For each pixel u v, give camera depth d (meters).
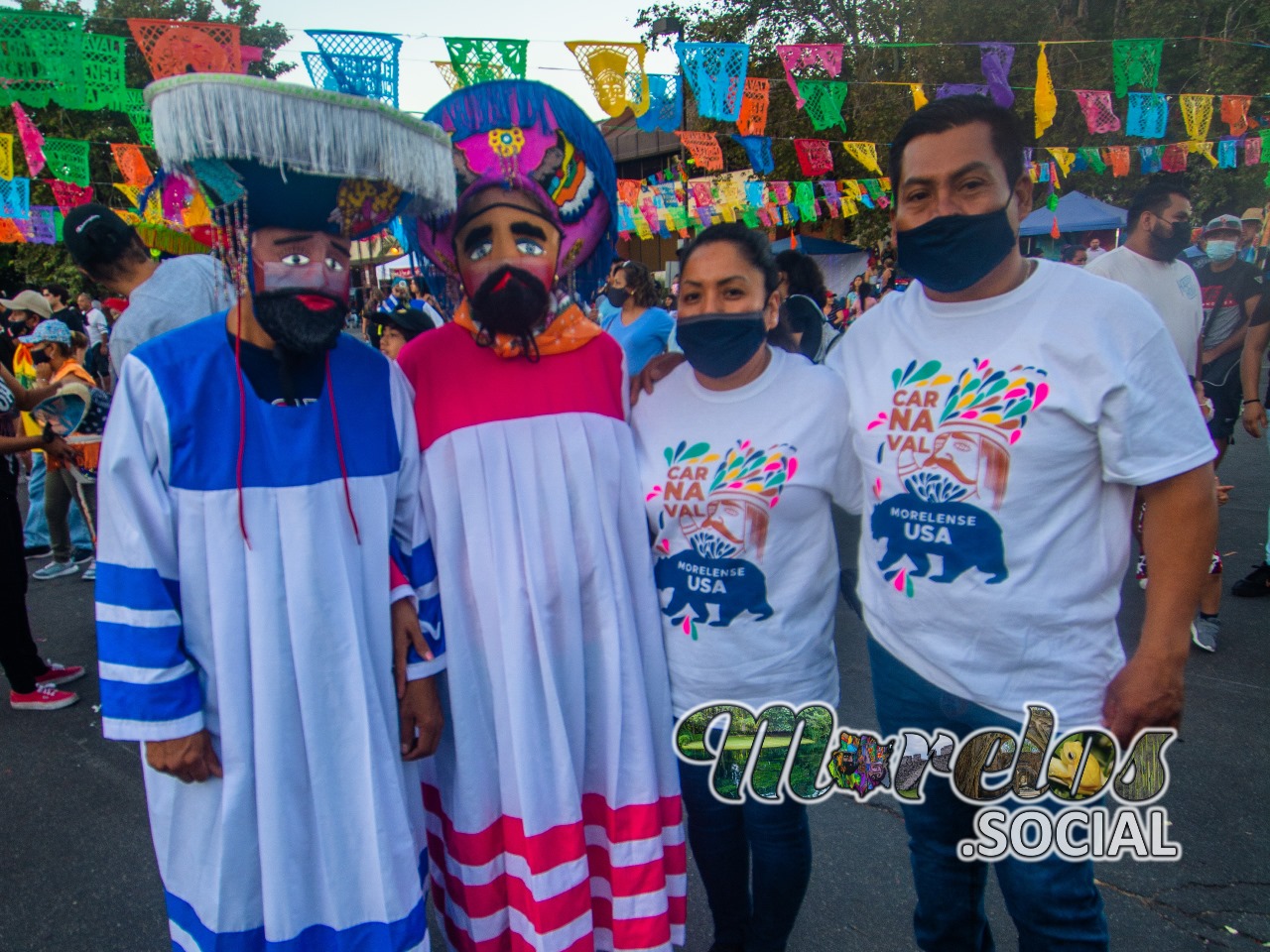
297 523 1.48
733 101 4.01
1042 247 14.66
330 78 2.45
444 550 1.72
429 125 1.43
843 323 14.02
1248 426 4.02
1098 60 14.01
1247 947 2.04
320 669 1.50
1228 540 4.94
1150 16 14.57
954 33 14.39
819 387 1.69
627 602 1.79
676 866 1.88
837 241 19.05
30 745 3.24
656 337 4.43
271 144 1.27
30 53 2.88
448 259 1.87
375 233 1.60
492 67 2.71
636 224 7.96
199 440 1.44
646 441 1.83
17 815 2.79
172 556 1.45
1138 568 4.28
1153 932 2.09
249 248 1.41
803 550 1.72
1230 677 3.34
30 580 5.14
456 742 1.71
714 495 1.70
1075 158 7.77
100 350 8.65
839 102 4.54
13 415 3.52
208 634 1.47
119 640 1.40
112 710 1.40
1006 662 1.44
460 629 1.72
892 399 1.50
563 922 1.71
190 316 2.53
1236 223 4.11
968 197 1.37
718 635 1.74
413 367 1.78
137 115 3.05
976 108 1.37
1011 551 1.39
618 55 3.50
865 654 3.81
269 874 1.50
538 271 1.74
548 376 1.77
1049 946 1.51
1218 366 4.24
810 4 14.49
